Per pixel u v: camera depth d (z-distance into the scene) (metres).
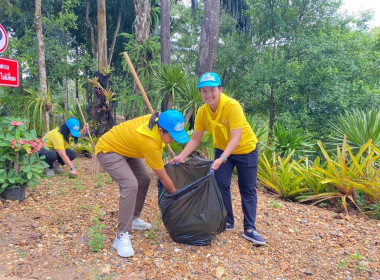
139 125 2.80
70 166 5.19
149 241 3.17
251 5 13.34
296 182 5.02
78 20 16.95
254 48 14.31
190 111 7.35
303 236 3.55
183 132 2.65
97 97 7.95
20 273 2.61
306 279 2.72
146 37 11.71
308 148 8.94
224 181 3.27
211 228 2.99
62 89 14.83
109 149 2.88
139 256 2.90
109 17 17.55
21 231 3.38
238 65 14.27
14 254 2.91
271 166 6.04
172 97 7.84
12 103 8.72
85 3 16.34
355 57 10.95
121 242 2.89
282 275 2.76
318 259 3.07
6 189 4.14
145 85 11.20
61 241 3.17
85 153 7.75
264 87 12.20
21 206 4.07
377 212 4.30
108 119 8.07
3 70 4.36
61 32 13.71
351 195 4.74
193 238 3.02
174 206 2.95
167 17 9.94
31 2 13.31
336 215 4.27
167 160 5.37
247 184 3.24
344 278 2.75
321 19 12.67
